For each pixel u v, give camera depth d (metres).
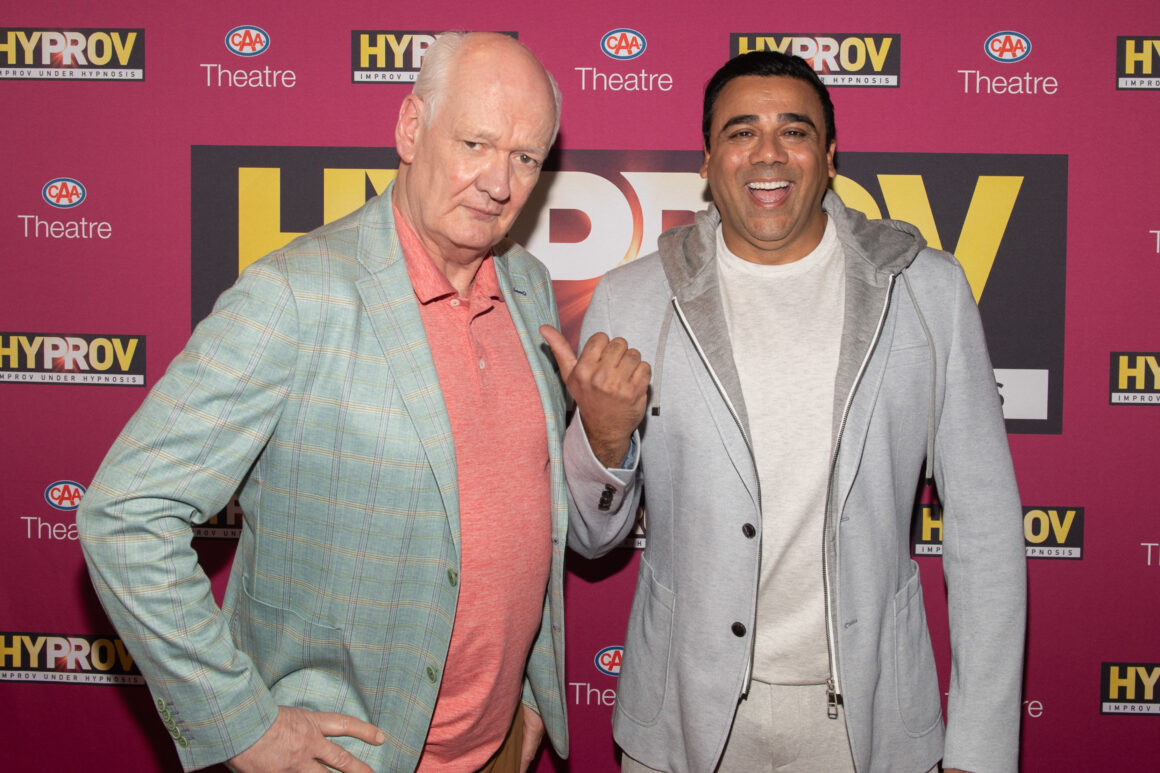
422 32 1.95
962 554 1.36
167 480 1.06
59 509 2.03
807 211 1.37
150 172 1.98
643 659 1.45
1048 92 1.93
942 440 1.38
